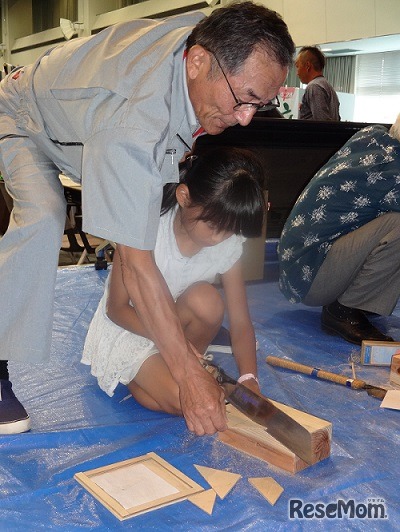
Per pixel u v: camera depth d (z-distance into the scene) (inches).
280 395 83.5
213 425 62.4
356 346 106.7
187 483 63.0
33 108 69.4
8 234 69.9
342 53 458.3
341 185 107.0
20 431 71.9
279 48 55.6
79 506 59.6
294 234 112.2
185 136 62.6
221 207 66.0
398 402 82.7
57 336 105.8
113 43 64.3
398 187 104.6
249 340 80.0
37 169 72.2
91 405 81.3
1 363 74.5
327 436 68.0
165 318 61.8
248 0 60.4
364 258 105.1
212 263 79.0
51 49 71.6
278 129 142.5
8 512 58.2
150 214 59.1
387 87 451.8
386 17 336.2
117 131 57.7
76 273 146.3
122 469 65.1
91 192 59.2
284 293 118.1
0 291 69.1
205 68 56.9
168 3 466.6
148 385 76.9
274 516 58.2
